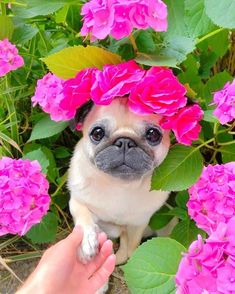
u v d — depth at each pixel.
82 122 0.47
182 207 0.54
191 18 0.50
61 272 0.42
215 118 0.47
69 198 0.60
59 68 0.48
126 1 0.42
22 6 0.56
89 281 0.45
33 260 0.57
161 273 0.44
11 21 0.56
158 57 0.48
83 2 0.55
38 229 0.55
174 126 0.44
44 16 0.60
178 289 0.37
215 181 0.44
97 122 0.45
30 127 0.62
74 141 0.63
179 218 0.55
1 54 0.52
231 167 0.44
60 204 0.60
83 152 0.48
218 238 0.36
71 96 0.46
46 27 0.62
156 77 0.43
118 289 0.53
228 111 0.42
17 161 0.49
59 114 0.49
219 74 0.53
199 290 0.36
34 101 0.51
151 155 0.45
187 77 0.55
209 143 0.56
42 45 0.61
